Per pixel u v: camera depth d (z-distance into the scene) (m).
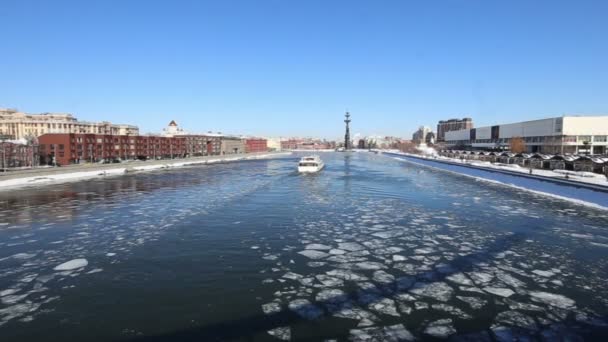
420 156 106.06
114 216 19.14
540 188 31.00
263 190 30.02
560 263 11.48
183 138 110.25
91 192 29.62
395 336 7.14
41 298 8.99
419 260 11.73
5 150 53.50
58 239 14.52
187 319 7.88
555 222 17.59
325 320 7.79
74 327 7.59
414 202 23.66
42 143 64.31
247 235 14.96
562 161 45.00
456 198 25.55
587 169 40.62
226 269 10.94
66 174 43.53
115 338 7.17
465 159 78.12
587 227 16.50
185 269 10.96
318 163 52.72
